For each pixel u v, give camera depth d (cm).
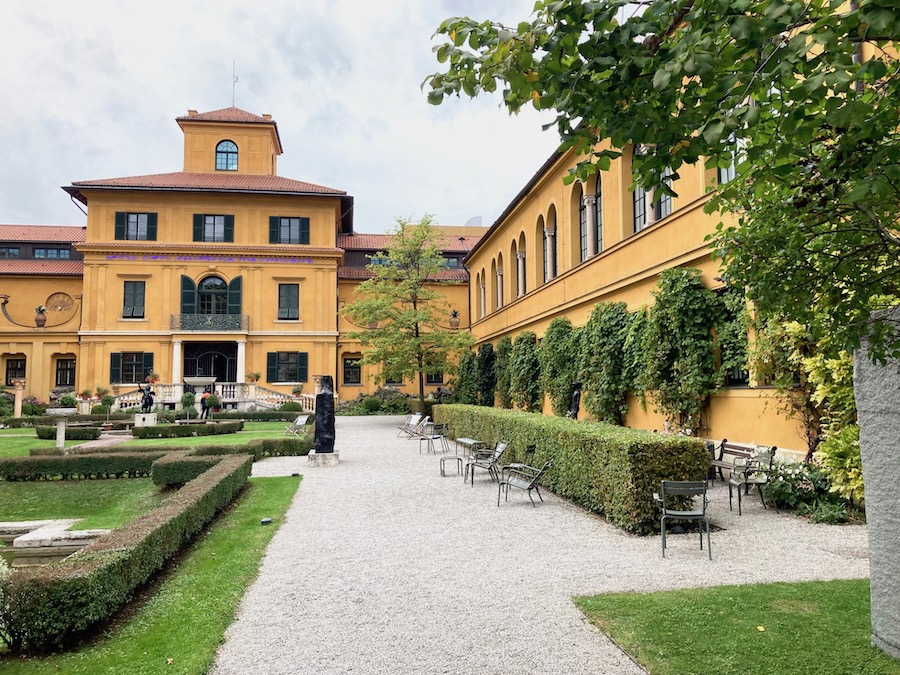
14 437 2152
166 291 3622
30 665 408
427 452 1659
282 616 488
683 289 1156
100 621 479
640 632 429
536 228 2280
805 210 366
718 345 1130
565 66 294
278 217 3797
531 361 2184
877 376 400
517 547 689
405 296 3023
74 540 885
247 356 3697
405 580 575
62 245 4116
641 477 746
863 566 583
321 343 3775
